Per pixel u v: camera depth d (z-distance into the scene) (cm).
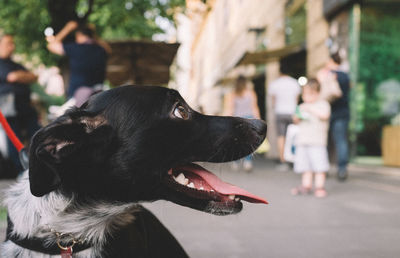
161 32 1034
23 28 1020
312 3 1126
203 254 315
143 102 196
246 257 308
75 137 180
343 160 715
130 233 203
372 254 316
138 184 194
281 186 651
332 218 431
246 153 214
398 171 796
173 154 200
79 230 191
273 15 1462
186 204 207
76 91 558
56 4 894
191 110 208
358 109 952
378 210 471
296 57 1263
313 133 569
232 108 880
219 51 2634
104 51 584
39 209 186
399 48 960
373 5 938
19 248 190
